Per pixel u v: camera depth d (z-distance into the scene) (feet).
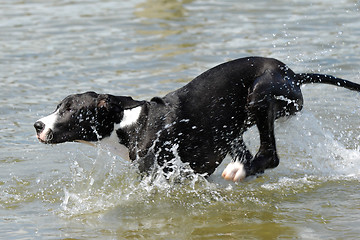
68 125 34.60
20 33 72.49
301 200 33.91
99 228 30.91
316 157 40.16
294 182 36.73
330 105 48.93
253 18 76.02
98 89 53.83
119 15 79.92
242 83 35.24
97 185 36.70
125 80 56.08
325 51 60.80
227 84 35.14
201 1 87.04
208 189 36.06
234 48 63.72
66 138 34.81
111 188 36.27
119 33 71.67
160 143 34.42
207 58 61.16
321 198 34.01
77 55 64.03
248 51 62.28
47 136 34.47
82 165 39.73
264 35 67.77
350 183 36.27
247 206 33.40
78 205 34.09
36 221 31.83
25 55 64.34
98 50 65.57
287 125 39.55
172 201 34.45
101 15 80.23
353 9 77.51
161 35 70.33
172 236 29.66
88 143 35.81
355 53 59.93
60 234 30.01
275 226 30.37
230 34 69.15
